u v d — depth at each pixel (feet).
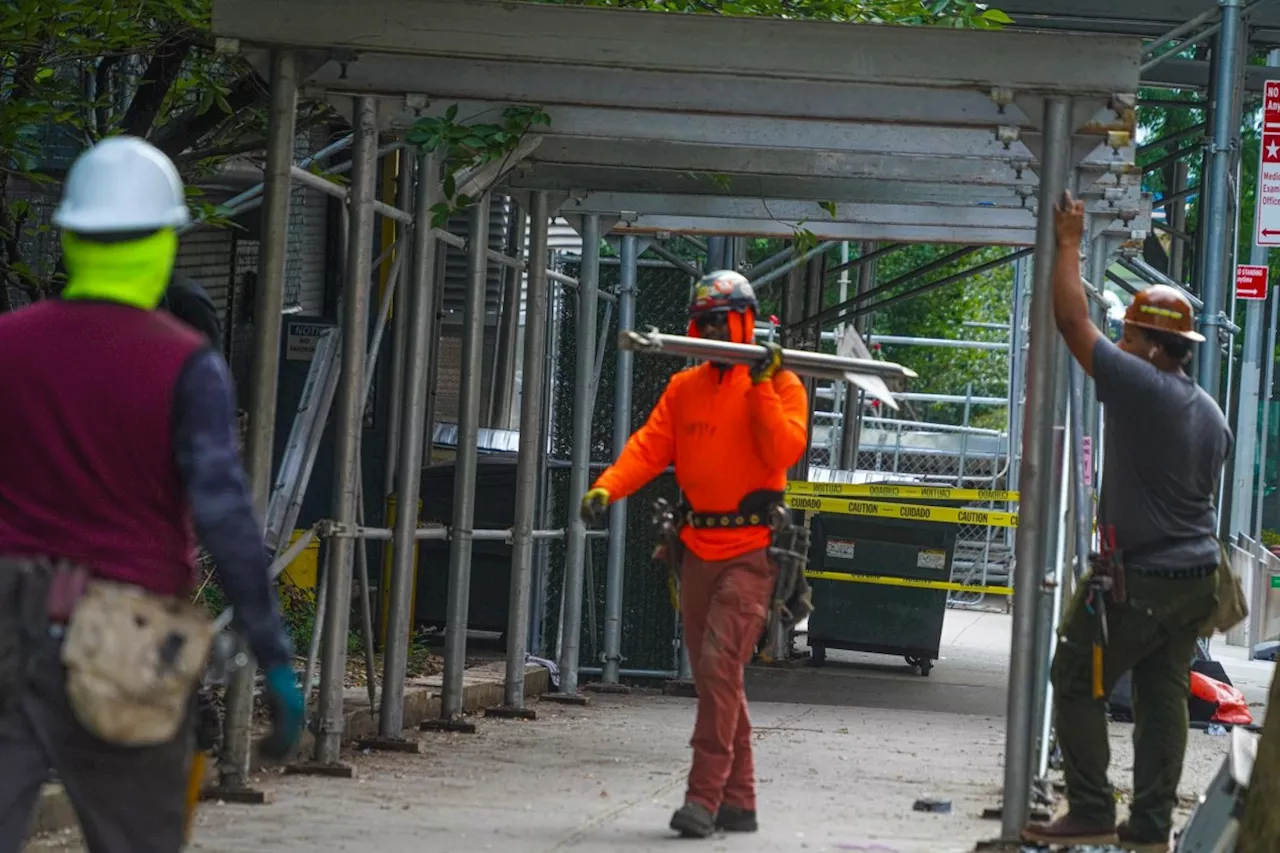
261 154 93.56
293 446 69.36
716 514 55.26
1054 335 56.29
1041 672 67.77
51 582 28.73
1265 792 44.34
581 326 101.96
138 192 30.25
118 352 29.35
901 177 84.84
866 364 56.90
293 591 100.42
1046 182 56.85
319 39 60.34
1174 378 53.06
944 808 63.00
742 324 56.03
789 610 55.72
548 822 56.24
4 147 69.62
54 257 89.30
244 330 129.80
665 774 70.28
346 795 60.03
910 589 125.59
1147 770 54.19
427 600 115.75
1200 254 126.31
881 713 104.12
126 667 28.22
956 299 272.51
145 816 29.17
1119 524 53.16
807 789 67.72
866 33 59.47
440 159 73.72
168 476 29.53
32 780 28.50
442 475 114.42
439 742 77.46
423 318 72.74
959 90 60.18
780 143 75.87
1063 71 57.21
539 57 61.00
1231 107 108.17
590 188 92.43
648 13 60.80
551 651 115.34
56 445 29.09
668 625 113.19
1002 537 197.16
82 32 71.00
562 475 114.83
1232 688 102.32
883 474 154.81
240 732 58.54
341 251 132.87
